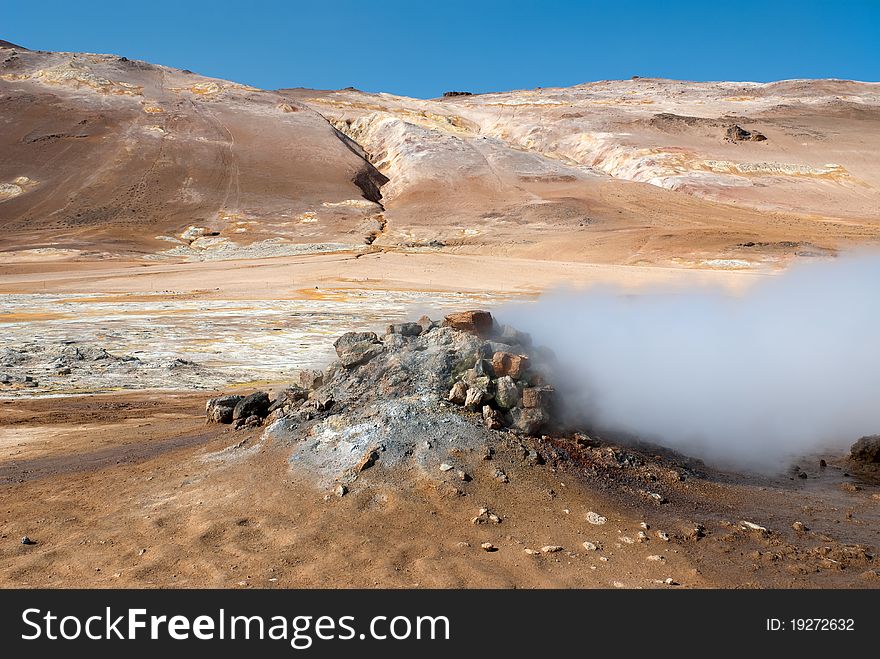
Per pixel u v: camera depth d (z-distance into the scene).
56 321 30.41
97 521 6.19
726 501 6.98
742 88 187.62
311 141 108.38
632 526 6.04
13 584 5.02
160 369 19.30
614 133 118.62
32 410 13.20
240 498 6.46
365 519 5.92
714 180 90.56
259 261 58.25
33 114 102.62
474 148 110.50
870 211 78.69
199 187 86.31
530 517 6.01
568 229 69.31
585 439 7.48
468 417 7.32
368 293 42.81
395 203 89.75
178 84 134.75
